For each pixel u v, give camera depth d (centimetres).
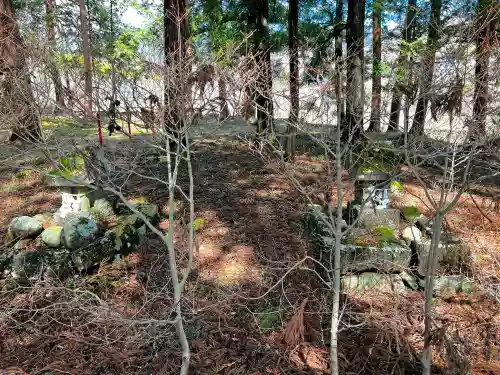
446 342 239
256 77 373
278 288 407
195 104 305
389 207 472
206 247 498
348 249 397
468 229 538
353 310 365
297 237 529
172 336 327
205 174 802
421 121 296
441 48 297
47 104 291
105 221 481
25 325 330
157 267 434
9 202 616
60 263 394
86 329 319
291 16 1121
